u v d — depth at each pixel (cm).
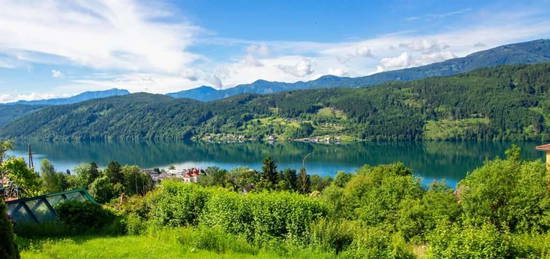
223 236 1288
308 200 1327
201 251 1195
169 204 1620
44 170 6688
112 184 6938
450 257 1064
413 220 2383
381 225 2528
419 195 2831
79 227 1467
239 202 1380
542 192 2008
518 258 1022
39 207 1531
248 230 1328
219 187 1653
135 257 1091
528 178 2200
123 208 1766
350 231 1241
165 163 17138
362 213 2800
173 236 1334
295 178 8375
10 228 798
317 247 1187
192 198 1555
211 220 1454
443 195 2442
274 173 8075
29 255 1057
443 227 1170
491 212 2078
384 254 1141
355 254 1131
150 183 8231
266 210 1308
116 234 1453
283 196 1340
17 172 2600
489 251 1020
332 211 1363
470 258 1030
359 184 3488
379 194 2806
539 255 1048
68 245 1210
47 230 1400
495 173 2175
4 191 2520
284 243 1252
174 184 1681
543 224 1919
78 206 1473
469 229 1109
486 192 2139
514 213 1984
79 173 8156
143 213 1738
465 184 2488
